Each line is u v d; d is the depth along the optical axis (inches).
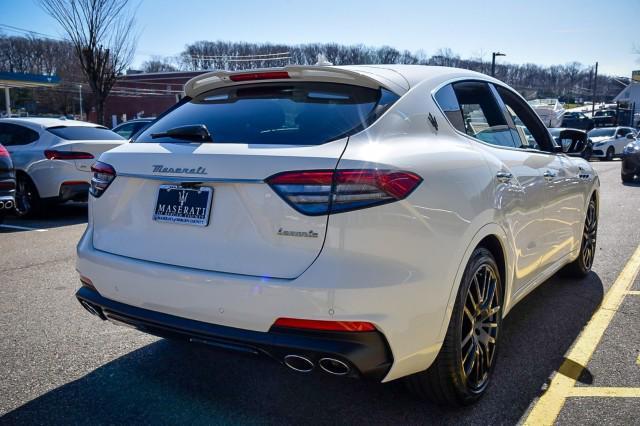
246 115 107.0
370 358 86.3
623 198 438.6
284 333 86.7
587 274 202.8
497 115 136.1
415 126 102.7
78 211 368.8
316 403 111.0
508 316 160.4
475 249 105.7
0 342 139.6
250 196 90.1
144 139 113.6
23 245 254.7
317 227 85.2
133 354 133.7
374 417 105.6
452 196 97.3
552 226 150.8
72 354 133.2
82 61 793.6
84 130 344.2
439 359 99.7
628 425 102.2
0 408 108.4
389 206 86.5
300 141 94.5
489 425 102.8
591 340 141.8
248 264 89.2
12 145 335.6
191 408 109.0
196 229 95.3
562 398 112.1
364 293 84.2
